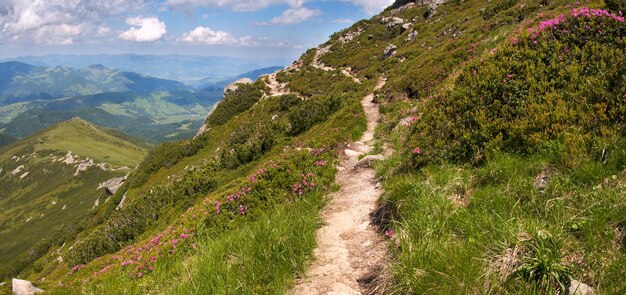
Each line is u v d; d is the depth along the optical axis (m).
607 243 3.44
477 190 5.41
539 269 3.41
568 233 3.79
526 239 3.72
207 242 7.12
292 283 5.00
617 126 4.90
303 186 9.48
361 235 6.15
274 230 5.93
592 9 7.73
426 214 5.16
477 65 9.08
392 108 19.80
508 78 7.39
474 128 7.07
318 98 31.58
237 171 21.23
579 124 5.38
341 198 8.58
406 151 8.52
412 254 4.31
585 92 5.84
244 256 5.51
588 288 3.13
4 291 10.27
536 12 21.12
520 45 8.40
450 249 4.18
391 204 6.50
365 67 58.81
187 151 49.47
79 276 12.44
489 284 3.53
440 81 19.05
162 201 19.88
